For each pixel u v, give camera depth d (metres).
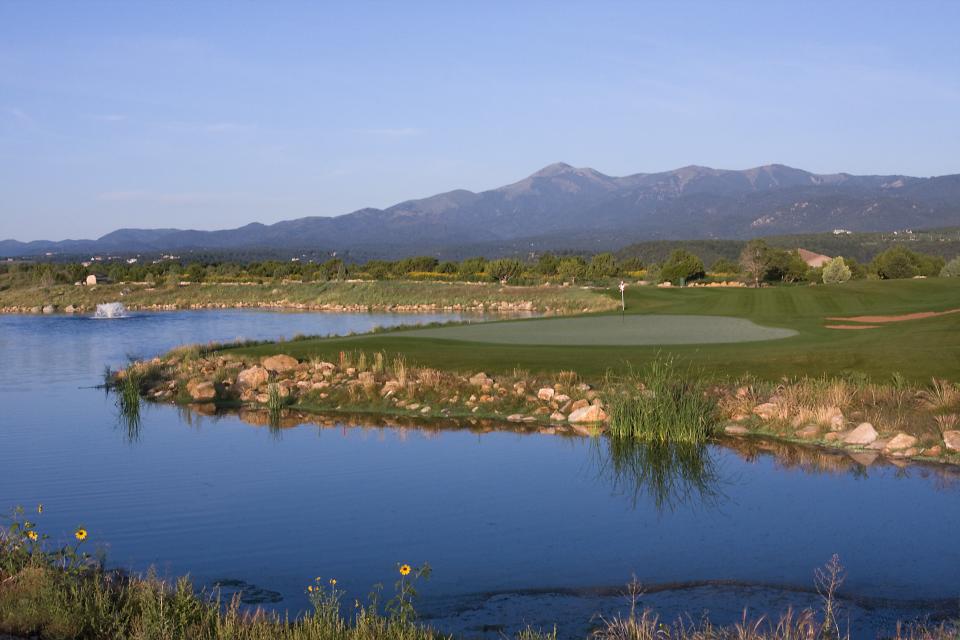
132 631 7.95
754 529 12.39
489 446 18.91
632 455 17.72
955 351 23.77
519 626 9.02
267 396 25.53
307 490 15.07
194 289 98.50
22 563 9.60
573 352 28.94
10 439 20.30
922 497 13.81
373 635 8.23
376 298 88.75
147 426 22.03
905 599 9.62
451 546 11.84
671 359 25.31
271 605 9.66
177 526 12.90
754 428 19.25
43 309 86.00
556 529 12.58
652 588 10.13
